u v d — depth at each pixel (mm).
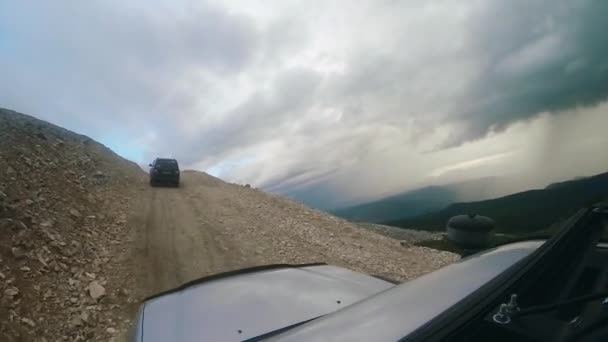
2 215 7570
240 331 2348
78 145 23109
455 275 1712
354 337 1161
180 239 10148
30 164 12969
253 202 17031
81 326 5348
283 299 2834
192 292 3043
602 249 1811
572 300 1015
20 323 4961
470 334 1007
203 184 24844
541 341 971
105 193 14648
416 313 1262
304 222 13539
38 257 6762
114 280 7023
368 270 8500
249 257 8867
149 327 2479
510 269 1496
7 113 21297
